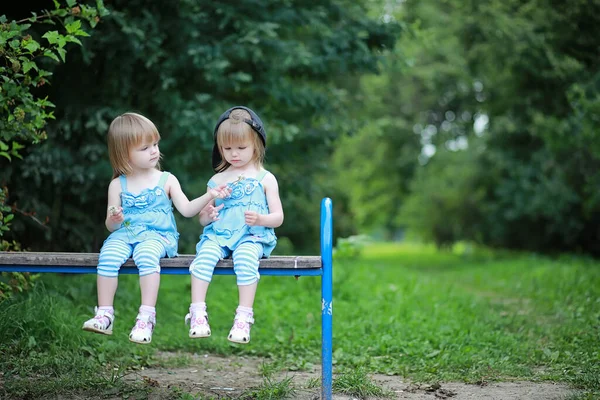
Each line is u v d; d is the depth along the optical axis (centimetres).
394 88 2609
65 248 856
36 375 473
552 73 1188
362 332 668
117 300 745
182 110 839
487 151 2350
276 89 974
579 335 652
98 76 823
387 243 4959
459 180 2544
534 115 1394
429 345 615
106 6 756
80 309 679
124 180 435
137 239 418
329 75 1059
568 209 2019
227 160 434
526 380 503
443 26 1307
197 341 621
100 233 873
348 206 1838
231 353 609
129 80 831
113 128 428
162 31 834
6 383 437
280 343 635
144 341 395
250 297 398
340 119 1106
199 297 399
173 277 999
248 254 402
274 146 1077
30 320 546
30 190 795
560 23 1096
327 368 400
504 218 2381
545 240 2334
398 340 622
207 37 866
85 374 468
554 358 562
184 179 920
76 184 823
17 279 567
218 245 414
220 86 885
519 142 2030
